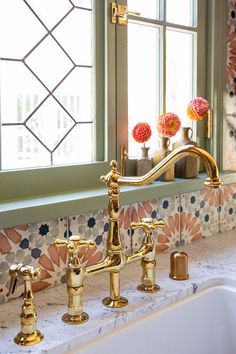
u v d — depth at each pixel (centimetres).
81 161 125
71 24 119
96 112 125
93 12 122
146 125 128
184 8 146
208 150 155
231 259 125
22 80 110
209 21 151
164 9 139
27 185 110
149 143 141
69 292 90
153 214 127
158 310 99
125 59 129
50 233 103
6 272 96
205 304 110
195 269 117
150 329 97
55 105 117
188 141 138
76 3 119
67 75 119
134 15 130
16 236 97
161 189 126
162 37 139
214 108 153
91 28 123
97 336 88
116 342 90
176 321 103
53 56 116
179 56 146
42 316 91
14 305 96
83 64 123
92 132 126
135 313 94
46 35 114
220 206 150
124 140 131
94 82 124
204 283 109
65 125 120
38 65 113
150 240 104
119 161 130
